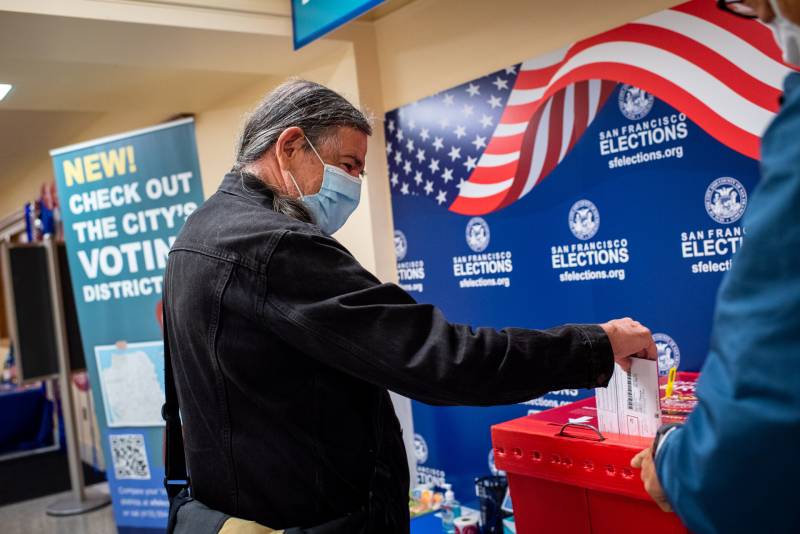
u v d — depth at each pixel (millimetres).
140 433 3615
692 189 1890
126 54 2713
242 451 1151
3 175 6895
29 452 6586
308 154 1289
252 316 1107
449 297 2682
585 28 2129
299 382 1139
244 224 1153
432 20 2637
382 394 1236
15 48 2551
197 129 4031
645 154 1991
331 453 1151
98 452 5820
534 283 2357
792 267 691
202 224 1218
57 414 6703
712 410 738
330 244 1130
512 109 2363
